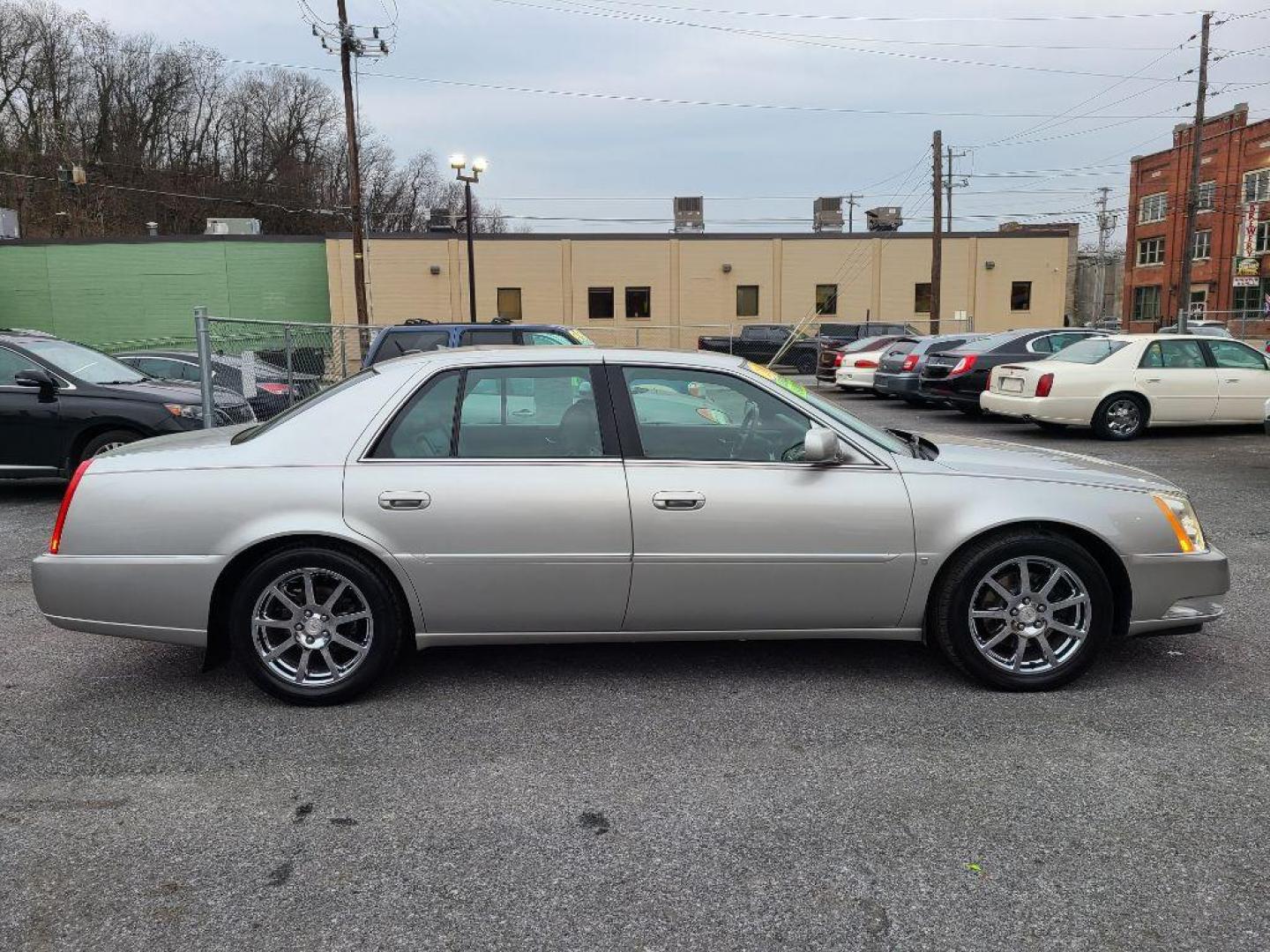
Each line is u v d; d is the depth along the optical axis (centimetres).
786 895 253
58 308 3547
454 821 293
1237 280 4262
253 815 296
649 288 3666
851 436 389
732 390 393
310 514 365
